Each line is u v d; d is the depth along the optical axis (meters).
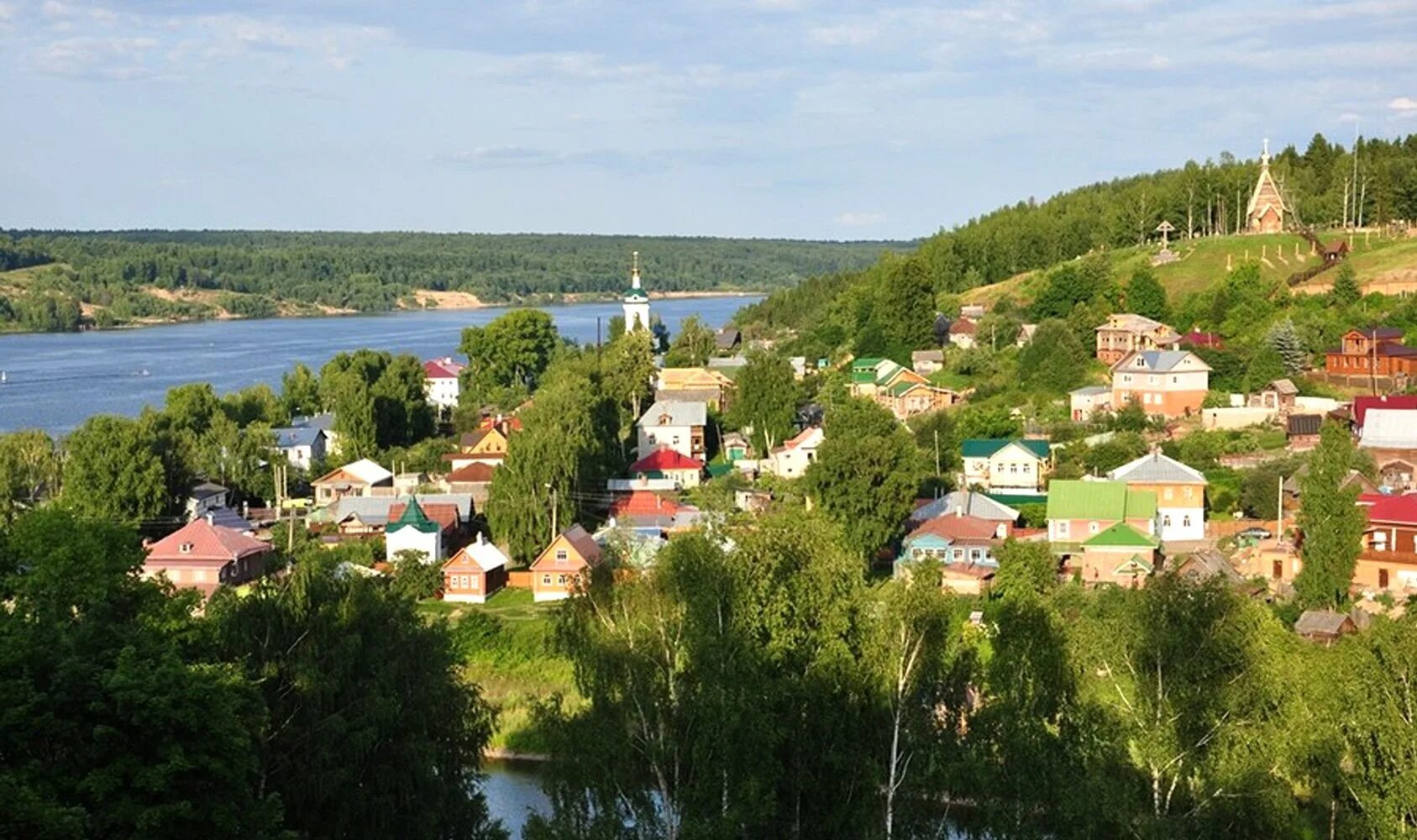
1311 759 46.28
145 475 119.75
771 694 46.16
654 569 51.16
